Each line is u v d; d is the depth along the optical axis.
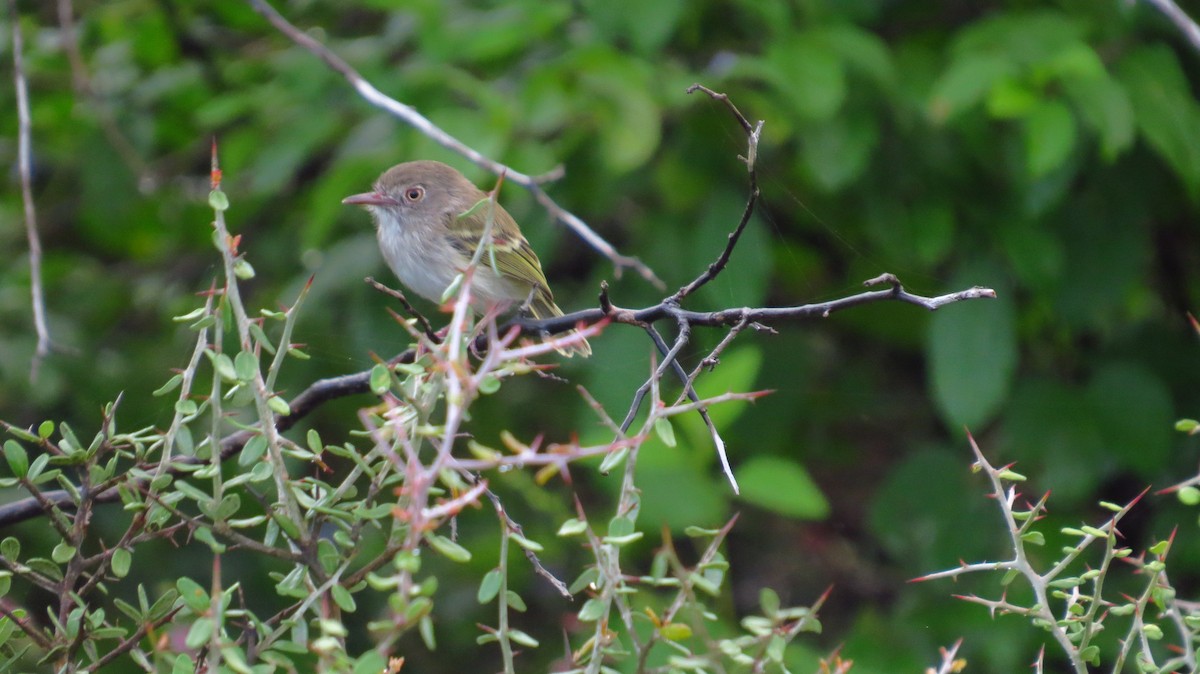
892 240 10.46
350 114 10.85
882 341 12.96
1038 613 4.76
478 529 12.05
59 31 12.50
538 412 12.45
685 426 8.84
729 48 10.70
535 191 7.78
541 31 9.98
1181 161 9.27
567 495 12.19
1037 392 10.96
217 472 4.35
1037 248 10.24
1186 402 11.64
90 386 12.14
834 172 9.66
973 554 10.82
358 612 11.12
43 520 10.65
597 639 4.05
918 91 9.88
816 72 9.30
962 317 10.21
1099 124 8.88
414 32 10.91
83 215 13.26
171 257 14.24
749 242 10.27
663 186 10.62
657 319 5.69
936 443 11.67
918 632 10.34
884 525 11.18
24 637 5.17
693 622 4.03
